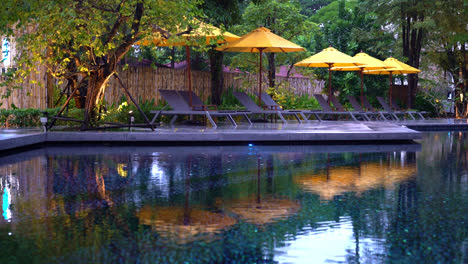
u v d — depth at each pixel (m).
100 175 5.83
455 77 26.31
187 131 10.43
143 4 10.38
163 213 3.85
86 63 10.88
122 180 5.48
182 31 11.30
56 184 5.20
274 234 3.22
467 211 3.96
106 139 9.73
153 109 14.36
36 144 9.41
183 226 3.43
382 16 23.77
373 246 2.97
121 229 3.35
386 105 20.11
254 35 13.74
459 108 26.45
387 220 3.64
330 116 18.14
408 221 3.61
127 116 12.88
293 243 3.02
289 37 21.50
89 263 2.63
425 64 27.22
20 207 4.06
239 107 16.97
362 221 3.60
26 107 13.62
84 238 3.12
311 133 10.24
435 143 10.98
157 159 7.45
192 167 6.57
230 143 10.16
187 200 4.38
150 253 2.80
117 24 10.91
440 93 26.09
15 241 3.05
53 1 8.86
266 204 4.21
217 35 10.84
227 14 16.08
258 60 21.77
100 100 11.51
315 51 26.09
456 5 23.19
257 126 12.63
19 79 10.34
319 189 4.98
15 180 5.45
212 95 18.48
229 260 2.69
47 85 13.84
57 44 10.95
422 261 2.69
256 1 17.77
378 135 10.56
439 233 3.27
